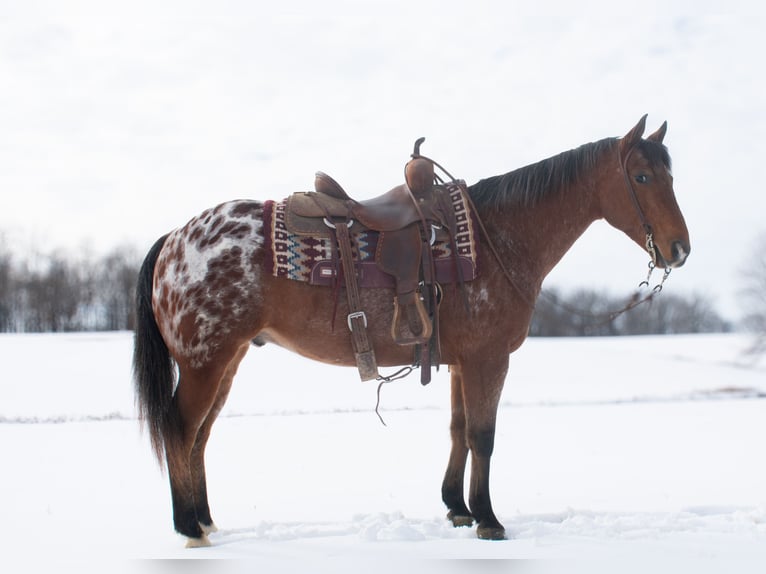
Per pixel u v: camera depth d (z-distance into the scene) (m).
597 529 4.05
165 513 4.61
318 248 3.85
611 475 5.88
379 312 3.87
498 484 5.54
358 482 5.69
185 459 3.82
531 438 8.13
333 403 12.09
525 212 4.14
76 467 6.36
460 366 4.03
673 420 9.72
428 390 14.12
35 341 32.91
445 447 7.48
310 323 3.87
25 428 9.00
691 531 4.02
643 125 3.96
